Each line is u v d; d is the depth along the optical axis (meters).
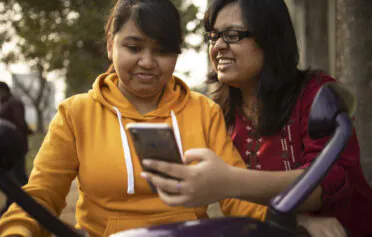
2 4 15.55
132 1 1.43
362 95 2.90
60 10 15.11
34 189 1.35
